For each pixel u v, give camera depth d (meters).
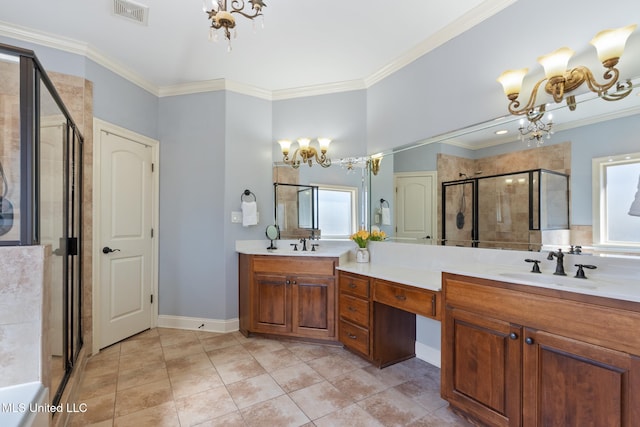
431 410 1.79
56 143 1.67
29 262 1.19
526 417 1.38
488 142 2.04
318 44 2.46
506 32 1.92
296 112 3.30
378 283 2.25
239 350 2.61
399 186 2.65
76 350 2.18
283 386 2.04
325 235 3.13
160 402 1.85
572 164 1.67
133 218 2.94
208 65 2.80
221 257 3.09
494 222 2.00
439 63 2.33
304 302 2.72
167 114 3.23
